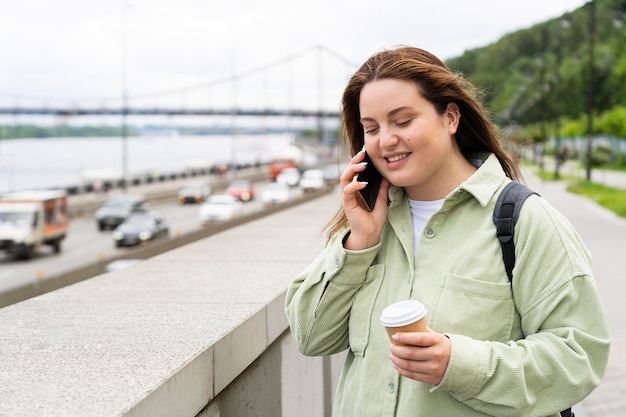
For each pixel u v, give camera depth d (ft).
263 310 8.87
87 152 648.79
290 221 27.76
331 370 13.38
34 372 6.13
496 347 5.05
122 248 93.86
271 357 9.48
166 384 5.81
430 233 5.66
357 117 6.24
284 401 10.09
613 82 215.72
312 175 180.34
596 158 205.16
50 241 89.25
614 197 103.04
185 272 12.57
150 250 42.27
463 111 5.83
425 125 5.47
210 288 10.61
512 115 288.30
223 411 7.44
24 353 6.79
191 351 6.64
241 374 8.13
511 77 323.57
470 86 5.91
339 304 5.96
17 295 33.71
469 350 4.94
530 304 5.30
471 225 5.55
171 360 6.35
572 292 5.15
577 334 5.10
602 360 5.22
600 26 258.98
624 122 164.45
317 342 6.15
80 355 6.65
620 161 201.87
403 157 5.55
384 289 5.79
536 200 5.42
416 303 4.95
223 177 265.13
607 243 52.80
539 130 262.47
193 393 6.41
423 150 5.49
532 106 289.12
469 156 6.22
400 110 5.44
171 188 205.46
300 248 16.87
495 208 5.45
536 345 5.09
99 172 201.46
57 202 92.27
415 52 5.73
